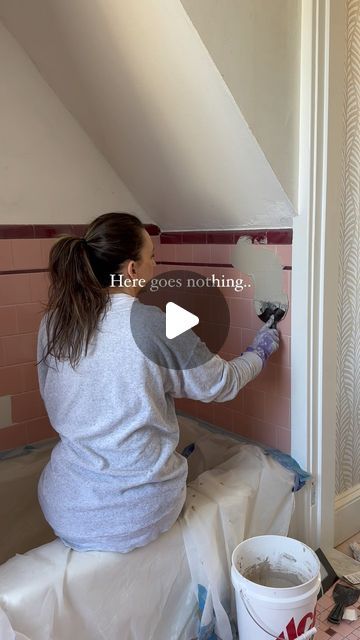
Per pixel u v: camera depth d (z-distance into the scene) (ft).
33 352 6.28
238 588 4.53
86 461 4.30
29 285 6.13
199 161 5.49
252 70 4.58
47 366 4.49
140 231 4.45
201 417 7.20
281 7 4.69
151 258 4.63
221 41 4.29
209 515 4.89
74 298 4.19
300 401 5.72
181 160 5.66
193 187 5.95
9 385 6.15
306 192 5.23
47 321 4.43
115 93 5.38
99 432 4.21
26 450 6.17
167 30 4.28
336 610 5.31
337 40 5.01
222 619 4.77
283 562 5.08
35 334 6.26
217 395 4.76
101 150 6.47
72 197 6.37
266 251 5.82
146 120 5.43
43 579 3.97
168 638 4.68
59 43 5.27
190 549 4.71
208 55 4.26
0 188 5.77
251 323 6.15
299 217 5.36
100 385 4.16
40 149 6.02
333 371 5.83
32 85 5.87
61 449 4.51
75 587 4.06
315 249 5.37
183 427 7.07
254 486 5.37
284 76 4.86
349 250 6.12
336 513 6.50
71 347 4.20
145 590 4.47
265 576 5.14
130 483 4.24
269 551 5.09
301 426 5.76
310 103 5.00
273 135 4.92
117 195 6.78
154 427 4.33
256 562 5.09
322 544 6.17
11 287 5.99
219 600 4.77
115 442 4.19
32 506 5.95
